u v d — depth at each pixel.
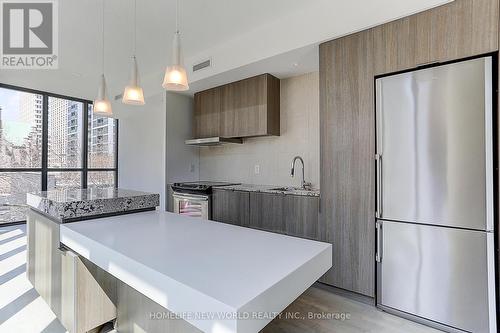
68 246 1.58
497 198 1.78
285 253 1.15
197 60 3.74
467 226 1.86
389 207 2.19
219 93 4.00
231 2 2.51
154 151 5.42
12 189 4.73
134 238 1.36
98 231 1.49
